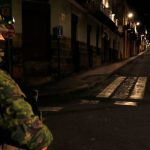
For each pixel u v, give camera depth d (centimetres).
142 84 2075
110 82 2180
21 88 251
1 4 1252
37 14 2005
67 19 2352
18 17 1844
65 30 2306
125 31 6494
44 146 237
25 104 233
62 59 2252
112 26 4288
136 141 775
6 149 232
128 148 724
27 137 228
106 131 860
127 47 6988
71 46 2483
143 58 5941
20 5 1861
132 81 2244
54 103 1330
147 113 1113
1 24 253
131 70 3147
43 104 1302
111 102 1369
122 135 823
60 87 1758
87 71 2756
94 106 1256
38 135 232
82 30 2838
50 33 2083
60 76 2156
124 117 1040
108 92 1712
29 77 1947
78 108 1205
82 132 850
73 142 763
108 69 3028
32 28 1994
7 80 235
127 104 1316
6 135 229
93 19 3288
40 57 2038
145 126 919
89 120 991
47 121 973
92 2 3027
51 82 1967
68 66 2397
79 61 2725
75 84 1894
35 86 1773
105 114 1088
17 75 1808
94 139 788
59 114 1083
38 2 1992
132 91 1758
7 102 229
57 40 2111
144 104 1324
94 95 1595
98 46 3594
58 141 768
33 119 232
